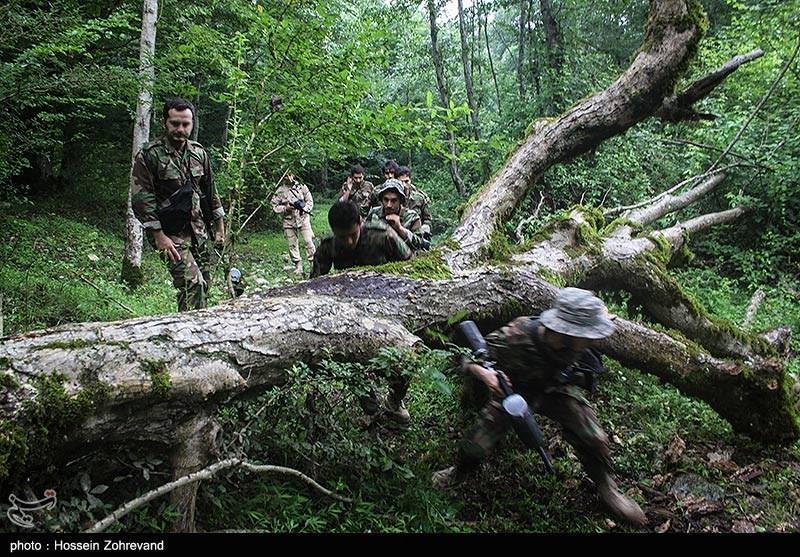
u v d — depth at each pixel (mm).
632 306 5922
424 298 4227
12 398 2447
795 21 10508
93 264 8781
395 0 13656
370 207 7820
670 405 5094
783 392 4648
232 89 5465
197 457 2867
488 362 3492
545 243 5387
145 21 8398
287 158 5402
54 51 6848
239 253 11633
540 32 13375
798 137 9438
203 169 4895
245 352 3188
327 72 5156
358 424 4188
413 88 17281
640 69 5594
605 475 3625
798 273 9391
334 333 3549
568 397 3604
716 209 10484
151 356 2816
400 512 3285
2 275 6676
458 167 13805
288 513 3031
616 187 11352
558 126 5730
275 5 5246
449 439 4379
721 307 7965
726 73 5508
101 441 2699
